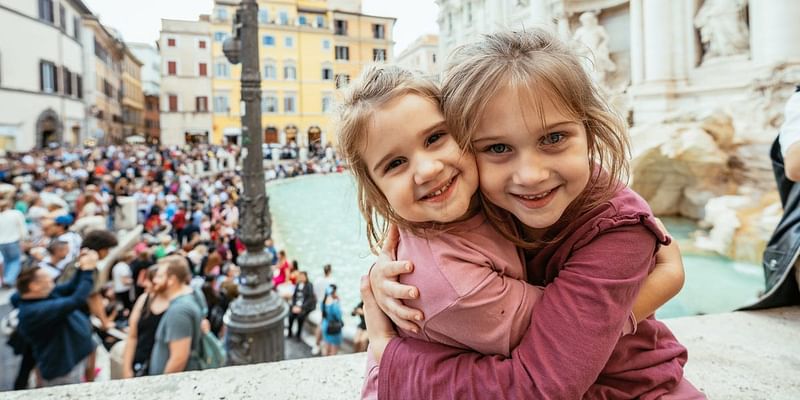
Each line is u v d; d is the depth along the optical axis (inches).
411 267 36.0
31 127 991.6
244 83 194.7
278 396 62.8
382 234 41.3
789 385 63.3
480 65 32.0
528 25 36.8
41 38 1028.5
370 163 35.1
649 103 467.5
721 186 363.9
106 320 252.5
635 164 391.9
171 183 810.8
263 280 205.2
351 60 1748.3
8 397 62.8
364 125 33.8
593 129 34.3
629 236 33.4
